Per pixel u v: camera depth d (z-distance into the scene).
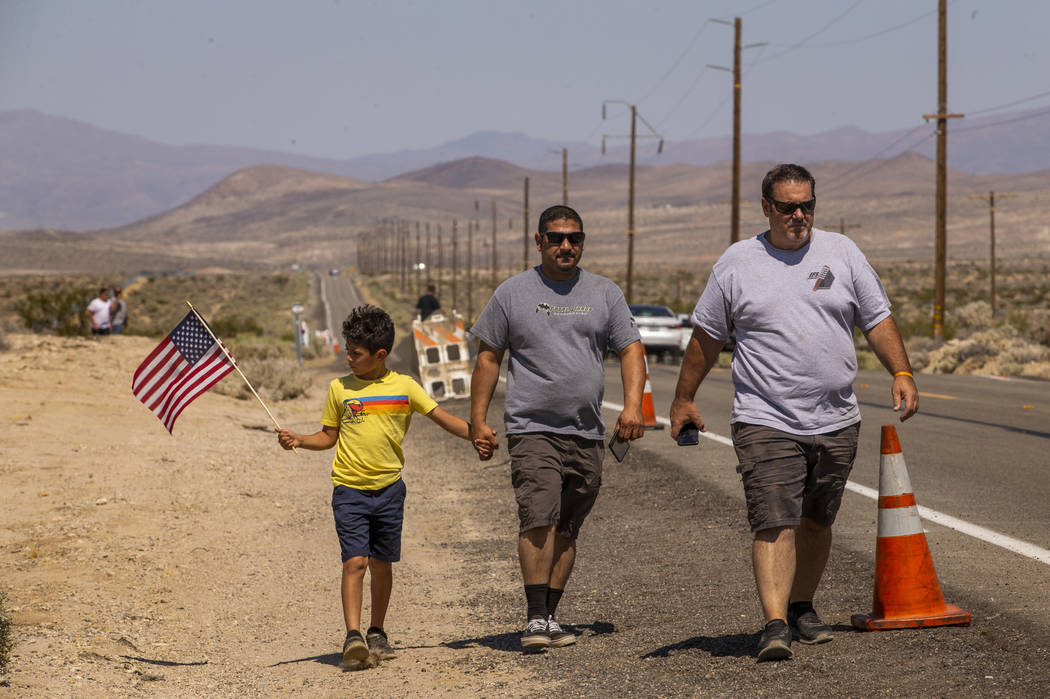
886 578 9.05
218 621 11.30
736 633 9.27
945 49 58.88
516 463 9.32
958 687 7.37
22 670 8.58
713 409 28.48
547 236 9.30
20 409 24.55
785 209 8.38
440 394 32.94
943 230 59.31
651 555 12.95
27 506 15.73
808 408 8.35
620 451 9.61
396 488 9.66
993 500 14.79
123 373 35.03
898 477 9.10
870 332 8.57
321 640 10.65
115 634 10.27
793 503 8.28
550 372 9.25
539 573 9.31
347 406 9.50
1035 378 40.47
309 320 153.38
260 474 20.11
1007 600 9.62
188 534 15.00
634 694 7.87
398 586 12.81
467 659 9.41
